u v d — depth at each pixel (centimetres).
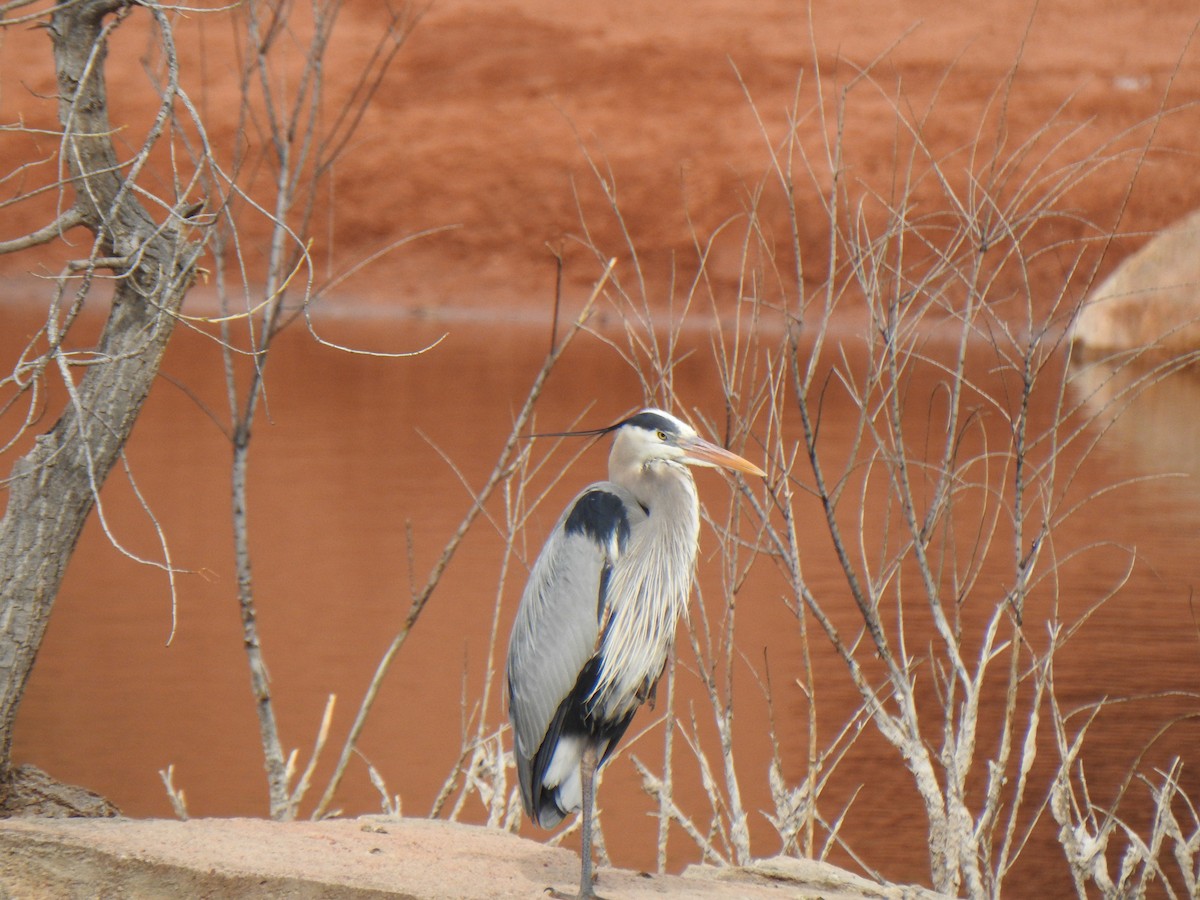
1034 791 1134
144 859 648
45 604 770
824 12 5744
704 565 1830
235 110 4666
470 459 2589
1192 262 3700
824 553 1931
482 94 5466
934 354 3862
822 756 867
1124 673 1407
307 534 2036
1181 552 1938
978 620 1608
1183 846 773
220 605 1684
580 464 2578
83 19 746
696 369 3725
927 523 866
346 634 1576
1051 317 868
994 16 5656
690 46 5531
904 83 5291
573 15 5738
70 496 766
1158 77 5228
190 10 646
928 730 1265
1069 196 4653
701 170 5041
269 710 900
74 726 1262
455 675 1439
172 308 770
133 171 615
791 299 4588
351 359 3928
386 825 748
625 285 4959
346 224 5194
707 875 738
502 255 5153
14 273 4828
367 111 5353
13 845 664
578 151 5238
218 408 3128
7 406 601
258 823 732
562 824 1112
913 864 995
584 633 662
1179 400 3456
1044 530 848
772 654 1495
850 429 2889
